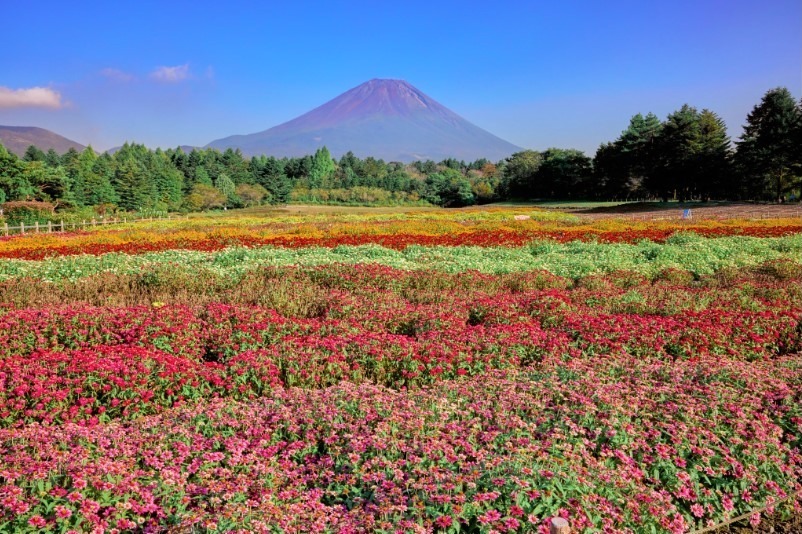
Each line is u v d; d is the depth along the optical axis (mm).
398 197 107625
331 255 16578
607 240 21953
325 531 3871
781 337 9070
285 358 7199
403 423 5223
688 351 8133
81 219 44969
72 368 6309
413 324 9406
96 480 4047
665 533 4273
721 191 71312
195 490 4293
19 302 10867
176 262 14875
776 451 5305
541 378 6633
